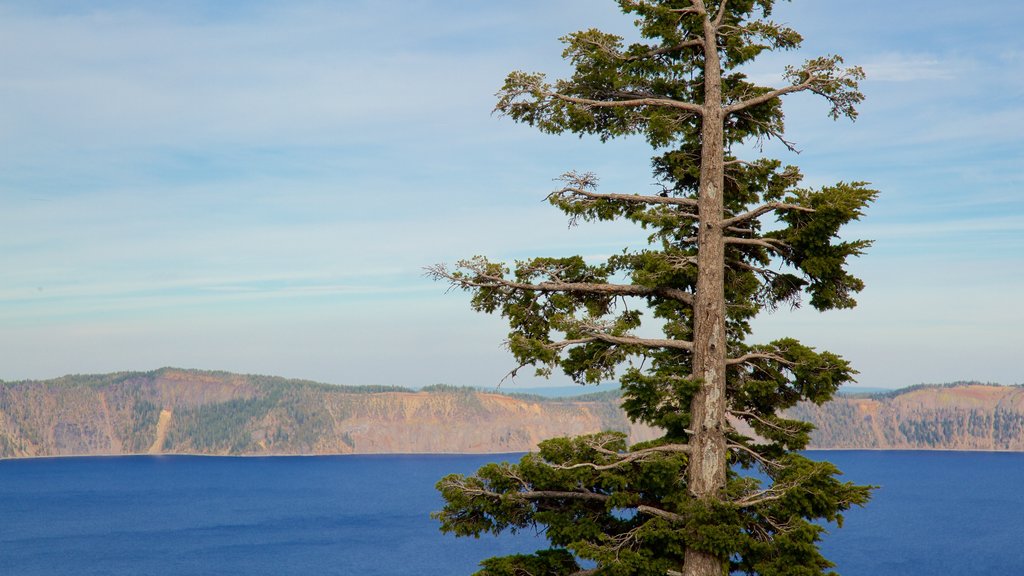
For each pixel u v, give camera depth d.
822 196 20.81
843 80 21.92
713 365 21.86
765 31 22.67
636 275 22.45
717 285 22.16
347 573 171.75
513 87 22.75
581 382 22.36
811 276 21.73
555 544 21.70
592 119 22.83
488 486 21.91
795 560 19.62
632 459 21.25
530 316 22.88
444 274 22.73
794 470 21.06
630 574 20.59
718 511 20.14
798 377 21.47
